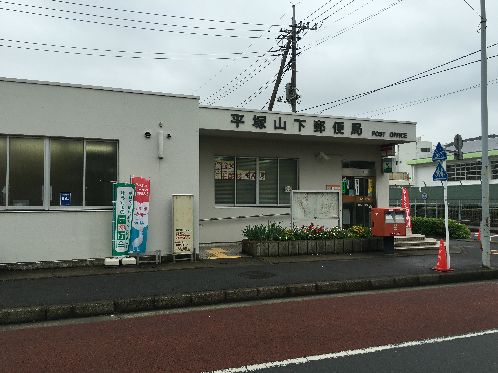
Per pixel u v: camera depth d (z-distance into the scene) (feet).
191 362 14.44
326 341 16.58
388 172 50.19
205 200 42.09
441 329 18.13
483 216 32.68
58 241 30.09
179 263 32.35
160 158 33.01
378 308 21.98
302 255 36.60
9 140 29.53
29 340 17.01
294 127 41.39
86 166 31.40
